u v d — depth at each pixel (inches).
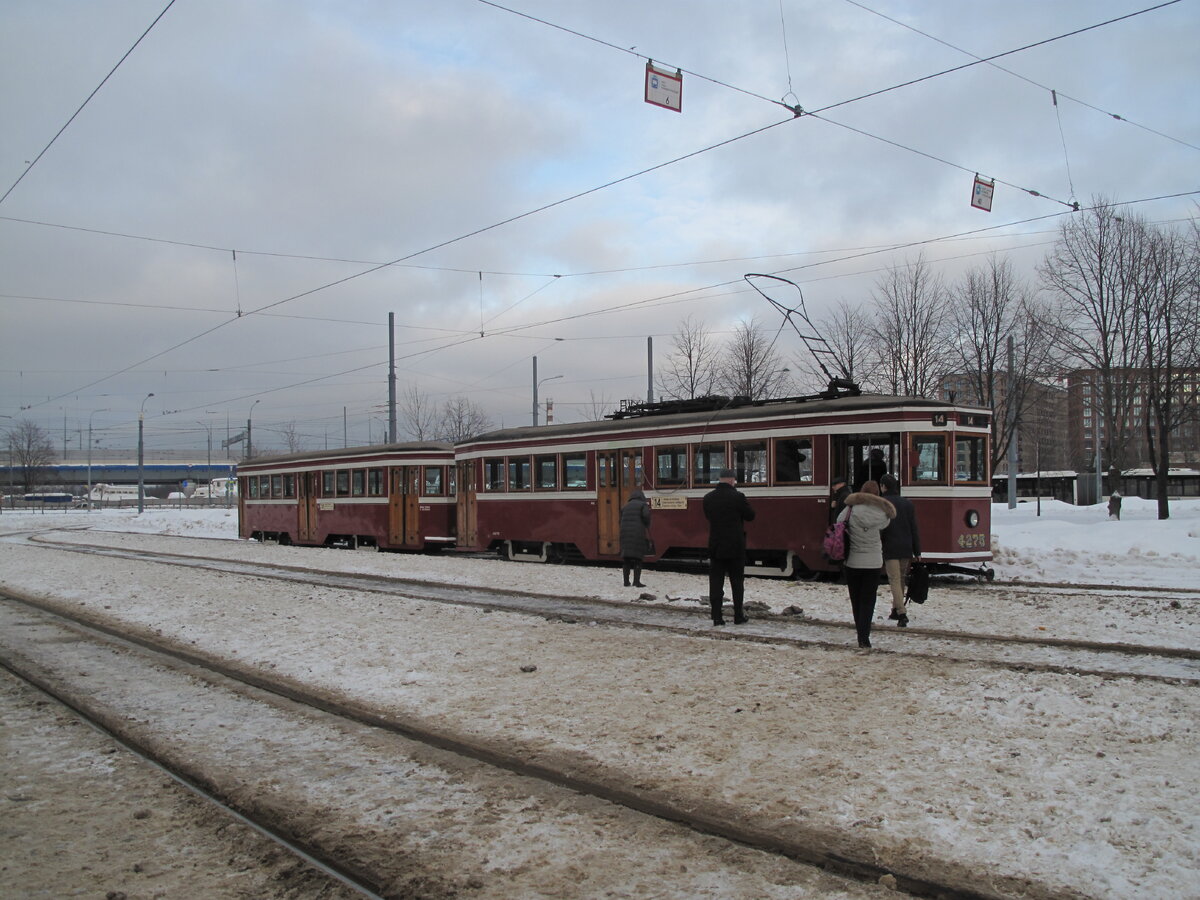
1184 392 1079.0
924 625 449.4
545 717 288.5
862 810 204.8
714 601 452.4
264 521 1300.4
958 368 1084.5
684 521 727.7
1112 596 533.3
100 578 746.8
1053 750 237.9
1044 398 1253.1
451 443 1056.2
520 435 880.9
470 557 966.4
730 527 452.1
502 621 470.6
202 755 265.4
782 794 216.7
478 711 299.4
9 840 205.9
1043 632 426.0
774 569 677.9
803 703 292.2
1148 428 1091.3
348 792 232.2
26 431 3939.5
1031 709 274.4
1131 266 1032.8
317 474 1184.2
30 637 480.4
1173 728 253.3
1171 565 706.8
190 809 224.1
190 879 185.2
